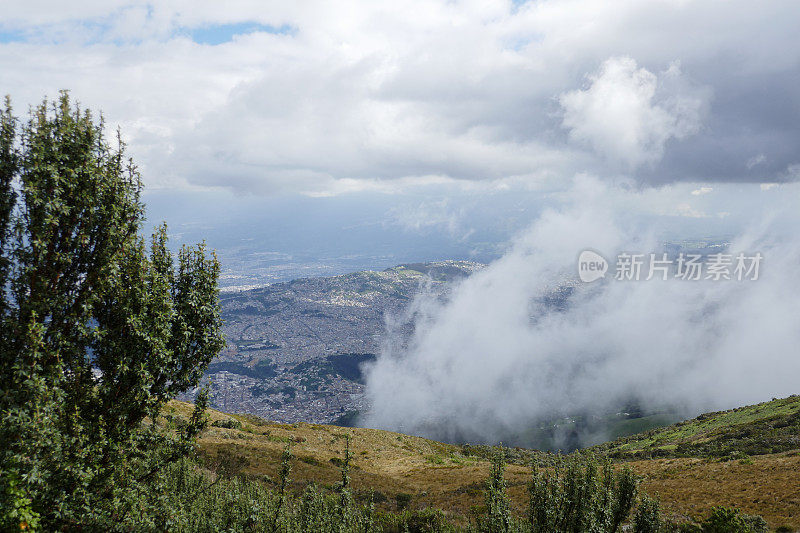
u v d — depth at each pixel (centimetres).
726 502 2802
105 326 832
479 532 1075
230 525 1099
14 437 683
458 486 3531
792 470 3259
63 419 753
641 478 1191
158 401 884
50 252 757
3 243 730
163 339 858
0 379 691
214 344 953
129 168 891
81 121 814
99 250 808
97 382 818
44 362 721
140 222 878
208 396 944
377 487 3372
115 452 805
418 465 4931
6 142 738
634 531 1200
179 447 912
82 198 782
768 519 2406
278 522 1170
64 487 739
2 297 727
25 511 662
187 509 1159
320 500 1292
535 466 1163
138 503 830
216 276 973
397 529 1862
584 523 1058
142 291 824
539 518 1070
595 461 1170
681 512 2667
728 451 5062
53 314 755
